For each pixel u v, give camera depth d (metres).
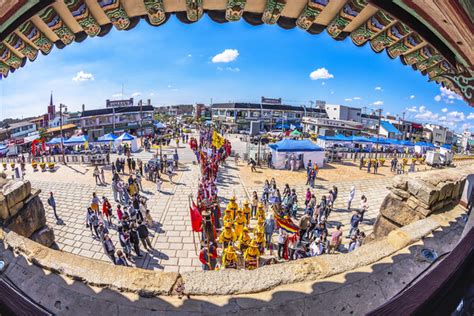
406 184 5.89
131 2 2.56
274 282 2.97
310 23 2.82
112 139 25.84
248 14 2.92
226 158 24.58
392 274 3.17
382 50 2.86
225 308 2.66
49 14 2.31
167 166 19.66
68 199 14.04
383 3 1.79
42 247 3.48
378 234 6.50
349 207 13.25
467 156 27.39
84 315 2.57
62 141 23.00
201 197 11.84
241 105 57.66
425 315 1.11
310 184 16.95
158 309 2.63
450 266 1.30
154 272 3.06
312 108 63.44
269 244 9.18
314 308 2.69
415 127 57.00
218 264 8.10
